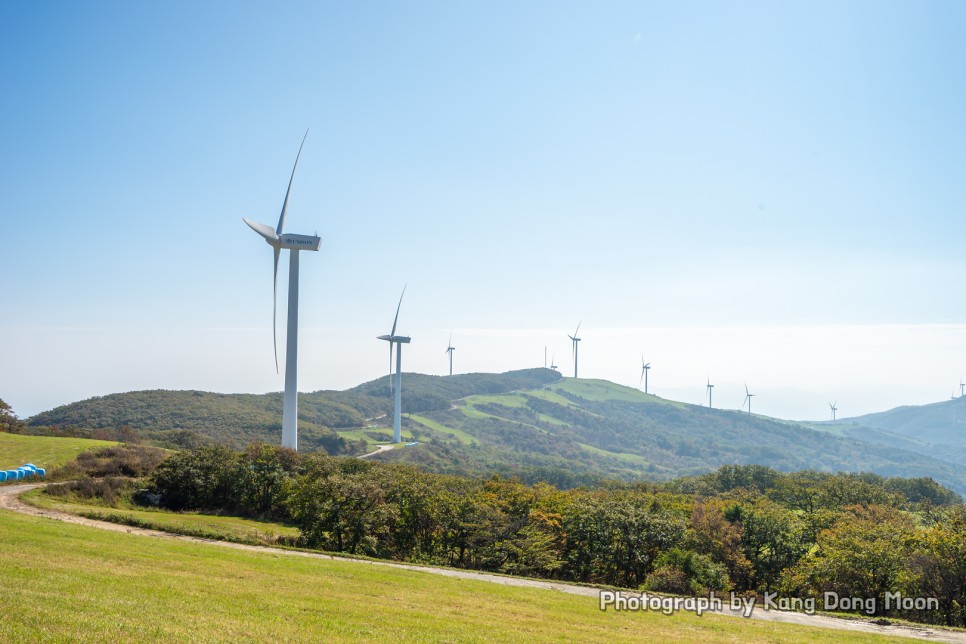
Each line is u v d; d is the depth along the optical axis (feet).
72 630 64.90
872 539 237.04
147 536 182.60
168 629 70.23
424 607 115.03
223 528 246.47
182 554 146.82
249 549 191.31
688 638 111.86
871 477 536.01
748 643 112.27
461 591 143.95
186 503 314.76
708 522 284.82
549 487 399.24
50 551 121.39
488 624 104.06
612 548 262.06
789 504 398.62
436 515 272.92
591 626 115.14
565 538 279.69
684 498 384.47
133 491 306.96
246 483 322.75
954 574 196.03
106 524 217.36
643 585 215.10
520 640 92.84
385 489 285.02
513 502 312.29
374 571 162.20
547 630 104.99
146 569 116.37
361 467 364.17
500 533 264.52
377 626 90.38
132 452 362.33
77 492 285.02
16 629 62.64
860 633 137.39
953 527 230.07
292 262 448.24
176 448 542.98
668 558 239.71
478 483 377.91
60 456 340.59
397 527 277.64
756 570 285.23
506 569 255.29
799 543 296.30
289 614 90.43
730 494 425.28
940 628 156.87
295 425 439.22
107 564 115.24
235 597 98.73
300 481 319.68
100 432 513.04
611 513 270.87
